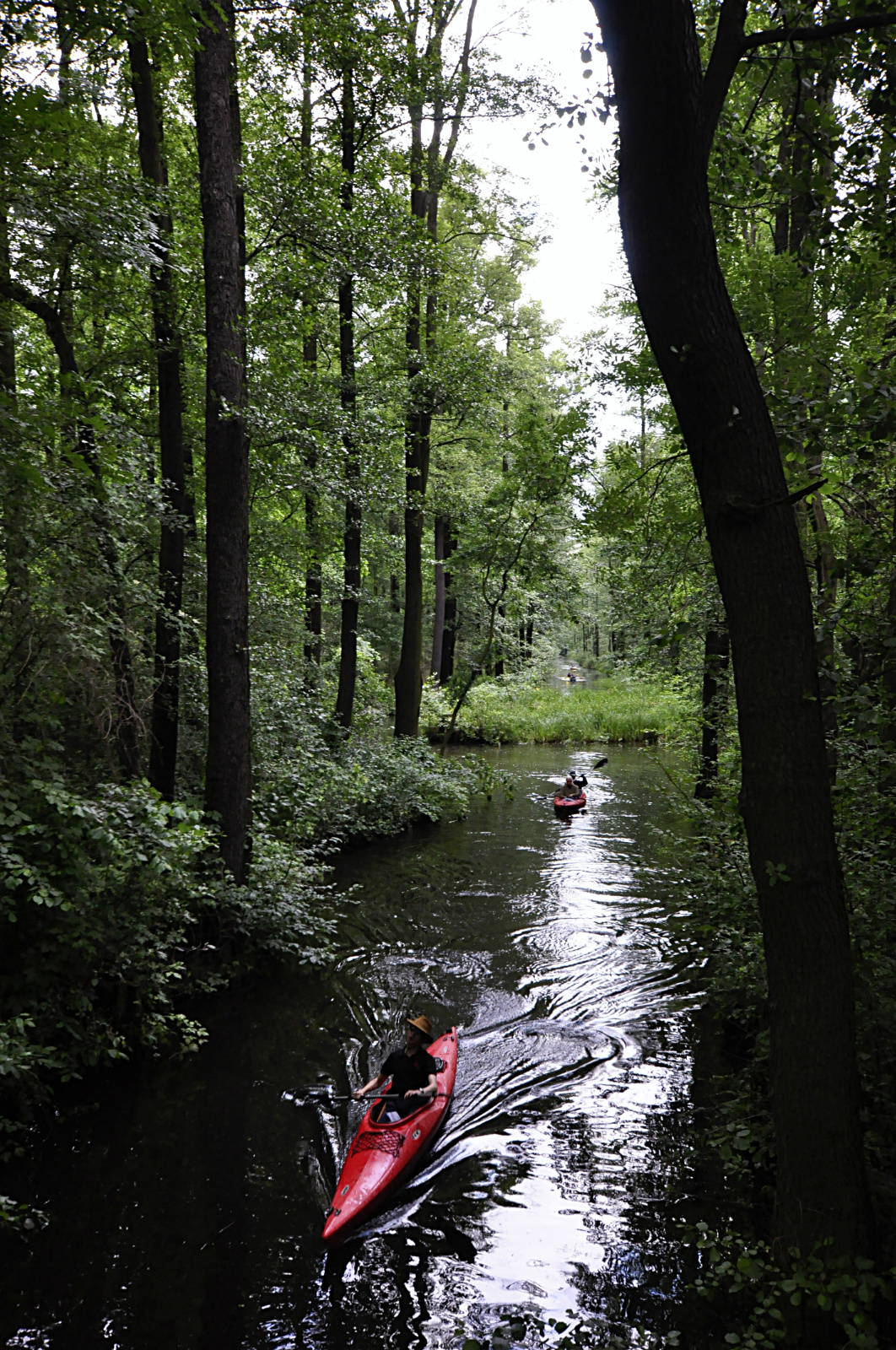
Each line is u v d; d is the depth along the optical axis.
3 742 7.49
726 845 7.86
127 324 11.93
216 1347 4.73
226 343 10.04
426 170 16.52
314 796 13.35
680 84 3.89
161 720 10.94
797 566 4.26
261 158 12.62
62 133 7.27
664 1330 4.76
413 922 12.23
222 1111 7.31
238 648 10.16
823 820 4.20
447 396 17.38
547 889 13.88
